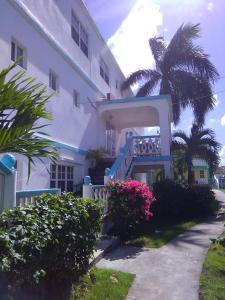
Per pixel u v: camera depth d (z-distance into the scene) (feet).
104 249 25.54
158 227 38.93
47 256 13.50
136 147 55.06
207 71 78.79
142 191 31.09
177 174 77.10
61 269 15.33
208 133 77.30
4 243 10.50
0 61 29.25
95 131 54.13
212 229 38.06
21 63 33.17
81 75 48.78
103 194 32.14
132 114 60.64
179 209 48.34
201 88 78.23
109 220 31.30
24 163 31.37
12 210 13.39
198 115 78.33
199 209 50.24
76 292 17.06
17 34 32.27
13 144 13.62
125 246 28.66
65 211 15.52
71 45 47.11
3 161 19.13
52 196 16.58
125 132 80.02
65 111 42.47
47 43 38.37
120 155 45.34
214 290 18.81
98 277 19.77
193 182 76.38
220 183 179.11
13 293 11.28
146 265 23.36
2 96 13.32
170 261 24.38
